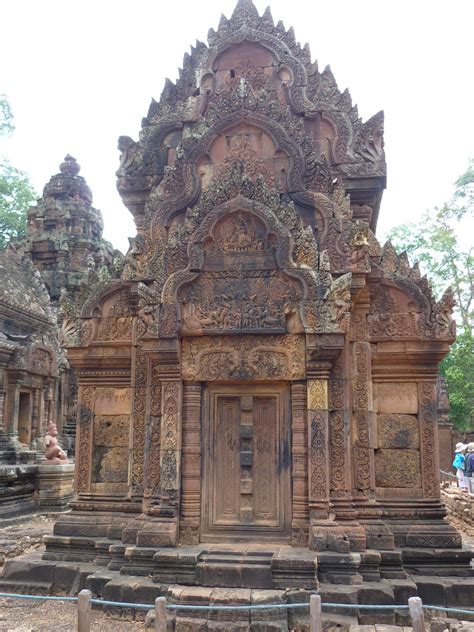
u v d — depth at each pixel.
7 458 13.38
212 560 5.42
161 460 5.99
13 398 14.09
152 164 7.61
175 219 6.76
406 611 5.24
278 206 6.16
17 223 27.50
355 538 5.68
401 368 6.69
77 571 6.13
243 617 4.87
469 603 5.57
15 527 10.65
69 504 6.80
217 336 6.14
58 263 22.64
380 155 7.29
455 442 21.41
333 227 6.36
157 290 6.22
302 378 5.97
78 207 23.64
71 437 19.34
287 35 7.80
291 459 5.99
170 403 6.06
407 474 6.48
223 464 6.11
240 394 6.20
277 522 5.92
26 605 5.76
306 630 4.89
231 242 6.21
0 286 16.16
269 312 6.04
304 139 6.69
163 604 3.88
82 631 3.96
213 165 6.80
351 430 6.25
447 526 6.21
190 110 7.63
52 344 16.67
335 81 7.61
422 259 26.20
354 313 6.54
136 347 6.89
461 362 23.55
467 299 26.64
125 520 6.47
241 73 7.79
